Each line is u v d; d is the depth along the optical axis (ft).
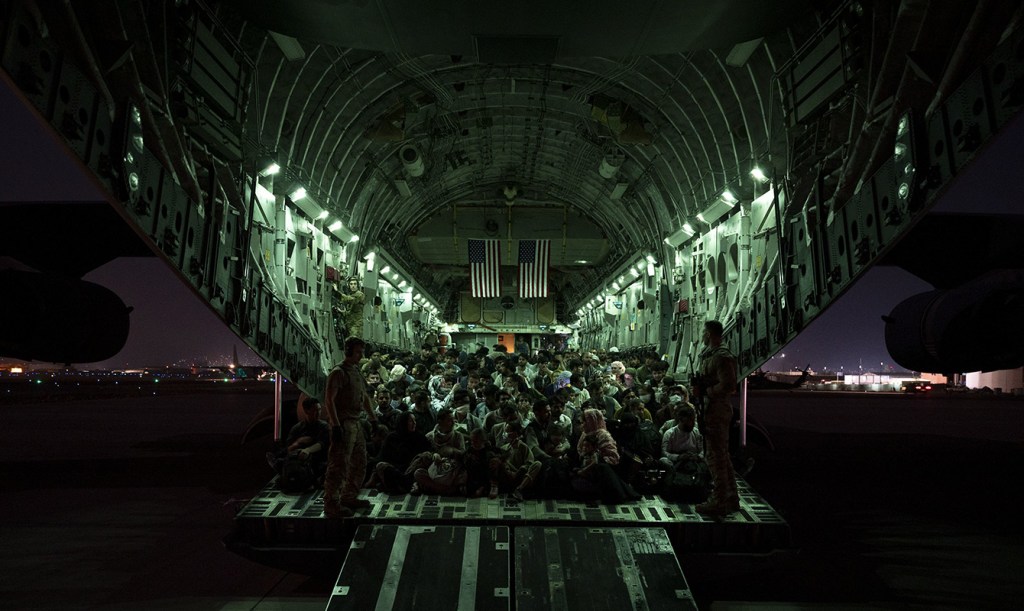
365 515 20.83
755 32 27.48
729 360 20.75
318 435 26.22
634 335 107.24
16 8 12.46
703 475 23.02
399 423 26.78
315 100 51.31
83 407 81.71
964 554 21.17
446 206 118.11
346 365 21.66
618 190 86.84
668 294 79.15
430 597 15.62
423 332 159.12
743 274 50.14
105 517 25.58
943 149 16.57
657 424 31.73
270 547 20.54
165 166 19.60
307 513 21.02
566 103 71.05
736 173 52.01
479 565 17.06
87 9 16.38
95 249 27.84
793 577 18.97
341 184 66.23
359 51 50.14
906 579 18.76
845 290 22.12
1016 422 69.62
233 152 30.91
